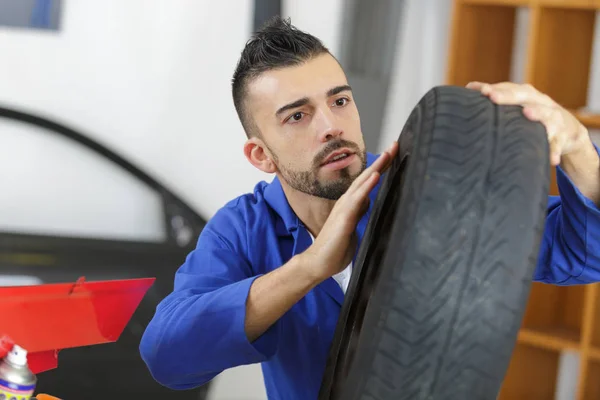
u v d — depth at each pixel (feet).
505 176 3.29
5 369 3.69
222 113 11.55
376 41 11.46
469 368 3.22
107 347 10.31
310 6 11.60
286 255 5.05
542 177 3.34
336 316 4.89
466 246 3.21
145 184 11.23
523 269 3.23
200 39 11.45
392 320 3.22
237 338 4.14
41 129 11.12
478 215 3.23
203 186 11.65
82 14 11.23
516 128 3.47
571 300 10.97
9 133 11.11
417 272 3.21
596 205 4.42
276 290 4.05
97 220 11.34
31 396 3.92
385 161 3.80
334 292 4.87
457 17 11.01
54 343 3.96
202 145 11.59
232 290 4.18
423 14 12.19
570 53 10.85
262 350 4.26
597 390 10.31
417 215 3.25
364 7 11.39
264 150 4.67
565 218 4.63
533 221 3.25
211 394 11.66
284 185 4.91
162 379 4.47
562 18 10.70
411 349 3.21
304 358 4.92
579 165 4.24
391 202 3.71
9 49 11.16
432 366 3.22
